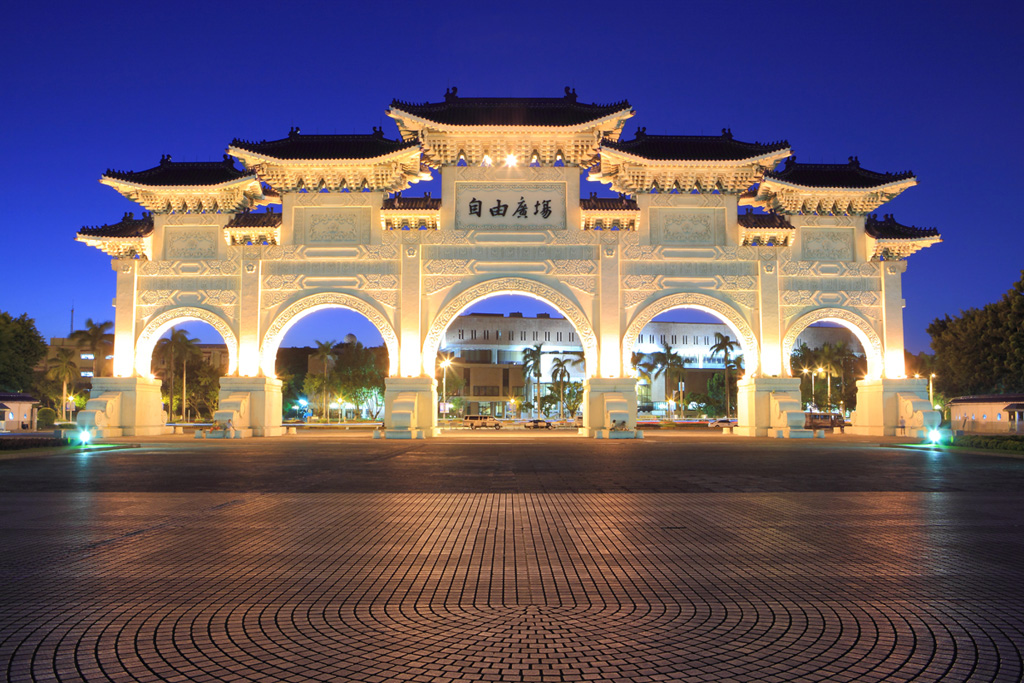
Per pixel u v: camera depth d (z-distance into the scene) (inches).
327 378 3193.9
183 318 1440.7
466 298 1403.8
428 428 1392.7
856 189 1419.8
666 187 1440.7
